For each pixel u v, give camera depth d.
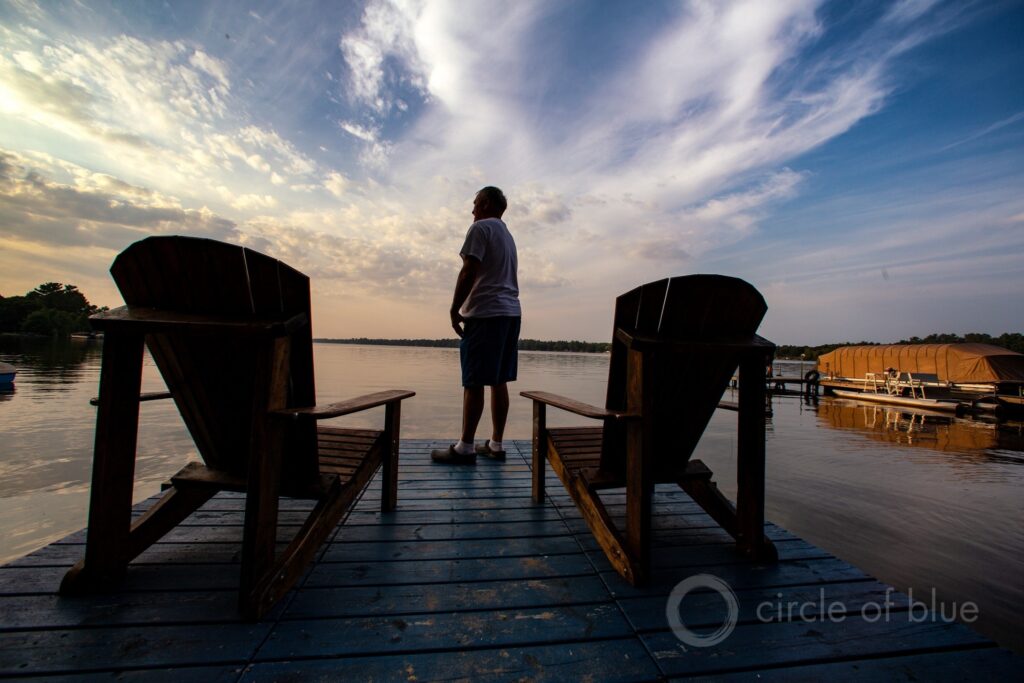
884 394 24.95
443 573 1.78
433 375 40.62
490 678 1.21
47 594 1.52
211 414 1.69
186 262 1.47
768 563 1.93
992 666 1.30
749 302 1.80
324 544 2.02
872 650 1.36
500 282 3.09
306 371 1.68
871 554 5.68
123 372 1.59
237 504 2.46
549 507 2.55
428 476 3.13
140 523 1.68
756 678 1.24
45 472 8.12
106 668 1.19
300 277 1.53
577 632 1.42
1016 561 5.51
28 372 27.08
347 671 1.21
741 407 2.02
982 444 13.53
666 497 2.88
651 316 1.80
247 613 1.41
